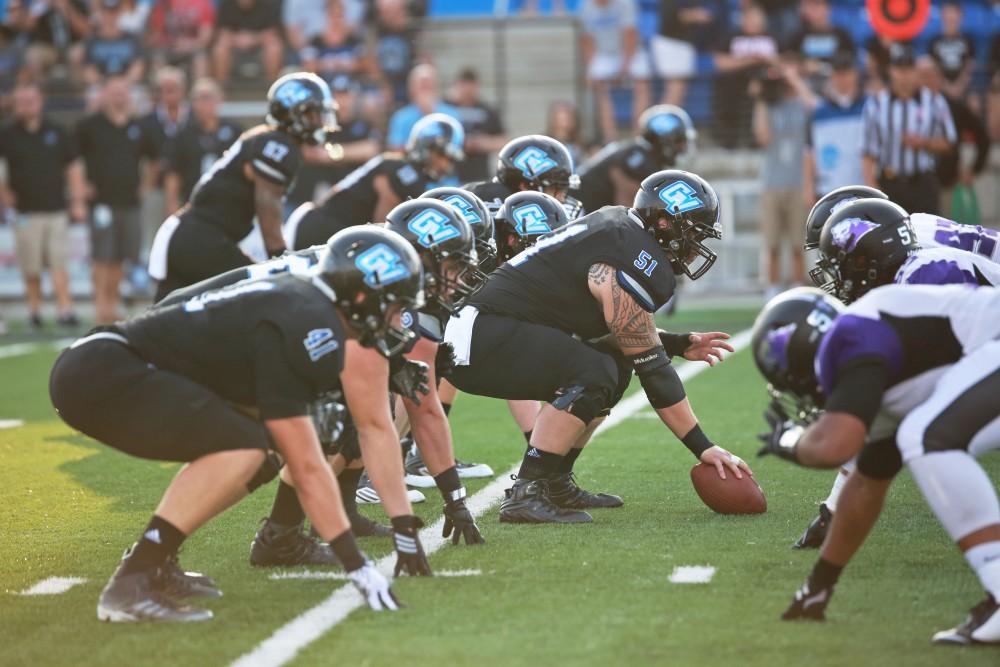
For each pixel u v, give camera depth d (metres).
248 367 13.84
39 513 19.45
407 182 29.02
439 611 14.10
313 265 15.84
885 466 13.01
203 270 26.55
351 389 14.74
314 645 13.11
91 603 14.81
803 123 44.78
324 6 55.03
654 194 18.06
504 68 57.91
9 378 33.59
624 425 26.08
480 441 25.02
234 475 13.91
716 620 13.66
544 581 15.21
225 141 42.59
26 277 43.34
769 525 17.86
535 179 21.22
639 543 17.00
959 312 12.74
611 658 12.56
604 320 18.52
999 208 53.53
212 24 57.22
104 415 13.95
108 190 42.53
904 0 40.59
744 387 30.58
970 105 50.28
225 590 15.22
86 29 55.47
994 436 12.59
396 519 15.30
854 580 15.11
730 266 52.75
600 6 55.06
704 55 54.78
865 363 12.32
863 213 15.34
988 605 12.77
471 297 18.72
